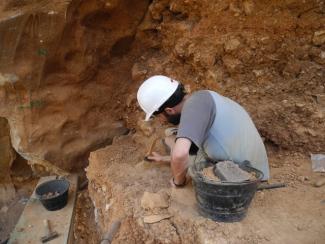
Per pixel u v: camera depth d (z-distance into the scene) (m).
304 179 2.54
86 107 3.70
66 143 3.68
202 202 2.14
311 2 2.81
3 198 4.66
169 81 2.26
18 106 3.53
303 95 2.88
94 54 3.55
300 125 2.81
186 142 2.00
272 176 2.61
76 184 3.66
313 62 2.89
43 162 3.68
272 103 2.91
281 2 2.86
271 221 2.13
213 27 3.08
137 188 2.58
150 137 3.24
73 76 3.54
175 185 2.44
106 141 3.79
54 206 3.31
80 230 3.51
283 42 2.90
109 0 3.36
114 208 2.59
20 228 3.12
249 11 2.92
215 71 3.05
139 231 2.27
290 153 2.85
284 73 2.94
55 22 3.16
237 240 2.00
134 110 3.71
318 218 2.15
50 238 2.98
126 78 3.80
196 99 2.12
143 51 3.79
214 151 2.18
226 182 1.98
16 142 3.65
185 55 3.23
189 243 2.09
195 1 3.21
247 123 2.24
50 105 3.55
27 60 3.30
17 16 3.05
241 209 2.09
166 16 3.52
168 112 2.27
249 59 2.96
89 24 3.46
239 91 2.99
